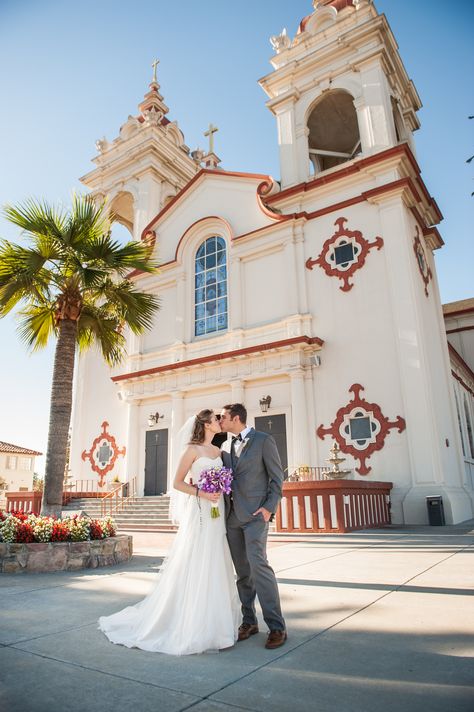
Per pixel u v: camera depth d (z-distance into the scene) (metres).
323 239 18.52
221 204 22.05
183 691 2.64
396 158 17.50
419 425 14.82
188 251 22.50
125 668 3.01
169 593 3.63
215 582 3.59
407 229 16.98
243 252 20.33
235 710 2.40
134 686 2.72
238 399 18.53
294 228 19.30
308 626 3.83
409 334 15.70
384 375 15.95
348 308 17.28
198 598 3.50
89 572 6.87
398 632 3.60
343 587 5.23
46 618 4.21
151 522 16.80
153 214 25.36
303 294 18.39
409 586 5.21
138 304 11.94
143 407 21.88
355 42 19.78
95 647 3.42
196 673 2.91
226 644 3.38
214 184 22.48
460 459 17.11
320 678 2.79
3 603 4.81
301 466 16.11
